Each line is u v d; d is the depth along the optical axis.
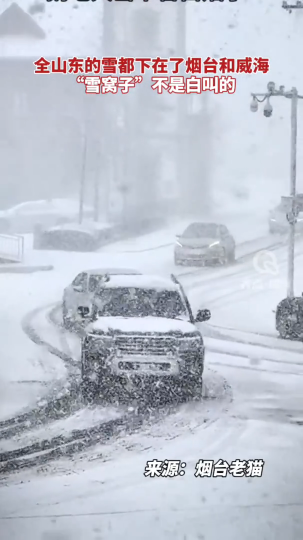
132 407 26.14
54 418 24.72
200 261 74.88
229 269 72.38
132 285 30.41
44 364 33.09
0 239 88.25
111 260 80.75
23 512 16.84
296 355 38.03
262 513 17.05
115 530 15.84
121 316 28.89
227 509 17.25
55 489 18.34
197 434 22.98
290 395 28.62
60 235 91.62
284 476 19.56
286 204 51.81
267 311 52.03
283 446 21.95
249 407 26.50
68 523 16.20
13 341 38.75
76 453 21.12
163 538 15.45
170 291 30.31
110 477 19.19
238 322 48.19
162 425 23.97
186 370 26.80
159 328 27.11
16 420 24.45
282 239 95.50
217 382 30.69
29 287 61.78
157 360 26.56
